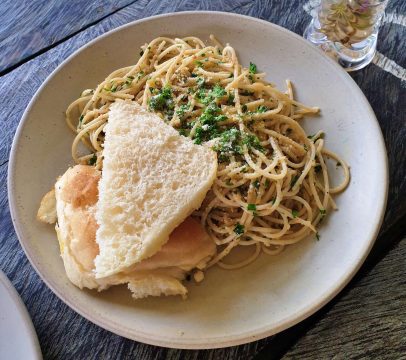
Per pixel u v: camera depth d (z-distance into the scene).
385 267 0.20
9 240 0.21
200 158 0.21
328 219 0.21
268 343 0.18
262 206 0.21
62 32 0.28
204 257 0.20
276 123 0.24
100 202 0.19
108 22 0.28
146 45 0.25
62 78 0.24
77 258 0.19
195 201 0.20
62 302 0.20
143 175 0.20
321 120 0.23
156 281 0.18
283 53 0.24
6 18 0.28
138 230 0.19
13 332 0.17
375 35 0.25
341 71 0.23
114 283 0.19
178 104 0.24
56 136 0.23
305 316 0.17
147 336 0.17
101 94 0.24
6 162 0.24
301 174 0.22
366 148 0.21
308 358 0.18
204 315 0.18
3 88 0.26
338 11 0.24
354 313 0.19
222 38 0.26
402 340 0.18
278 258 0.20
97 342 0.19
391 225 0.21
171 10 0.28
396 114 0.24
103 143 0.23
